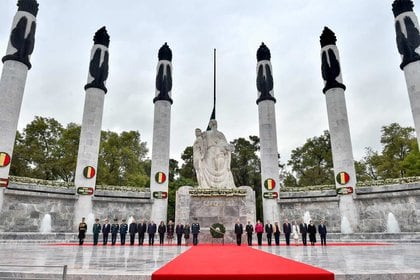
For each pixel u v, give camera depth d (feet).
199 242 70.23
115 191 98.32
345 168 93.97
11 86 86.69
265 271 22.13
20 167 127.24
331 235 77.41
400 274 20.49
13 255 37.11
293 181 173.17
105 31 109.60
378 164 148.36
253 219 79.41
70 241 70.95
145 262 28.84
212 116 107.55
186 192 81.10
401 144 142.41
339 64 104.83
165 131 107.76
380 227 86.89
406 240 68.08
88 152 96.22
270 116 109.29
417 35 91.61
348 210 90.89
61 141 134.72
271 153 105.29
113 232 62.18
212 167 88.07
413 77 89.20
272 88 113.19
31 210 84.94
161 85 112.16
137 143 160.04
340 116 98.84
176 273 21.13
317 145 160.97
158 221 98.94
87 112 99.66
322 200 96.63
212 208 79.77
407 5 95.09
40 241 66.80
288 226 64.64
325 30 109.19
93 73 103.81
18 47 90.12
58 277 20.06
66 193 91.50
